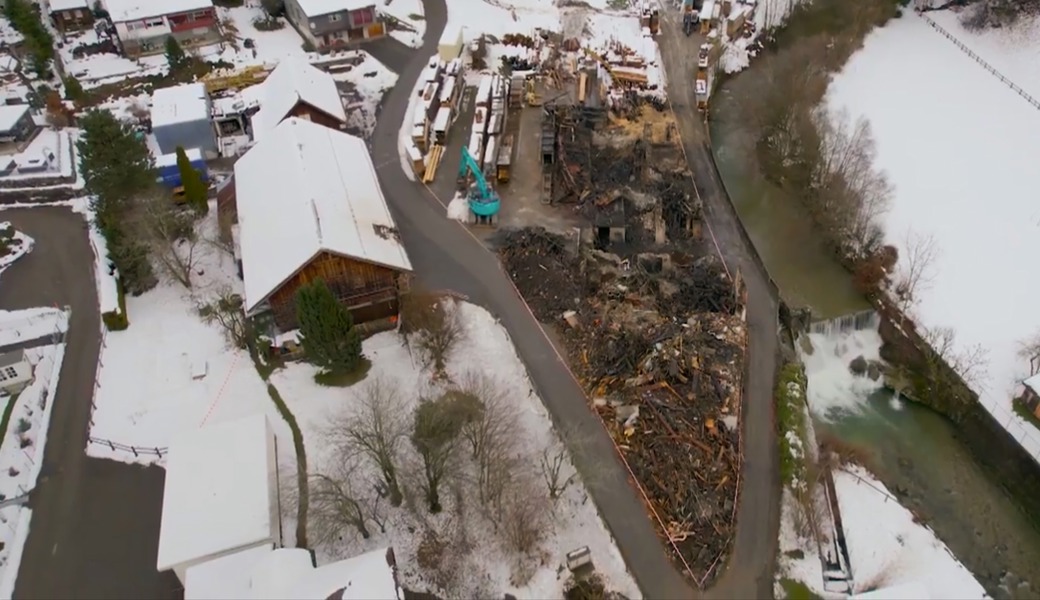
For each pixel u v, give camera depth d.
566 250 72.31
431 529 51.97
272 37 103.81
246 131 88.31
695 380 62.22
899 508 58.12
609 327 65.50
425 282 68.88
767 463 57.50
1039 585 55.12
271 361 62.28
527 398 59.75
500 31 106.25
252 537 47.41
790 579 50.91
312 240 60.06
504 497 51.78
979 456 62.84
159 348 63.94
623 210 77.38
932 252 75.06
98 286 69.62
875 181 81.31
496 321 65.75
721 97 100.44
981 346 67.00
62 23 102.38
